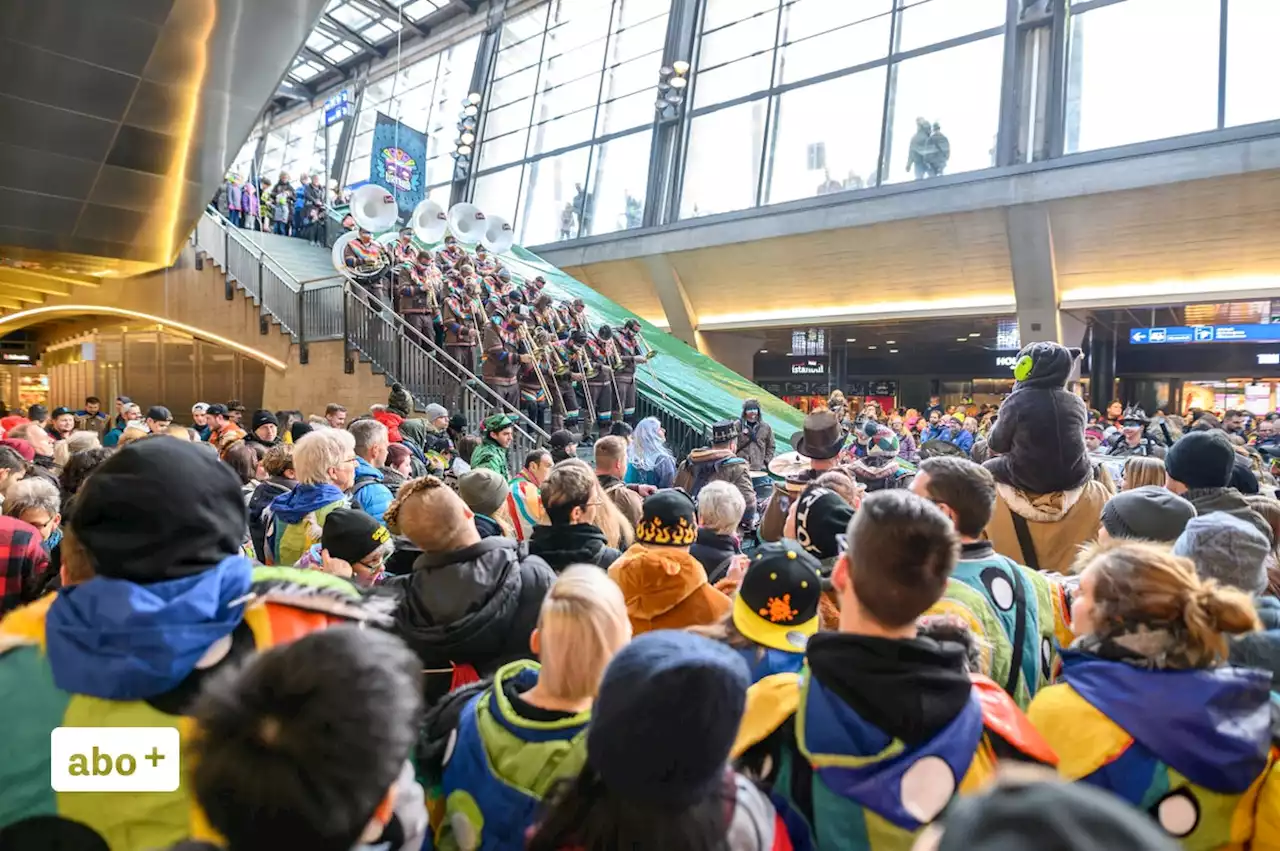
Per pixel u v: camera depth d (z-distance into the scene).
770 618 1.49
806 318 16.58
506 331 9.15
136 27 6.05
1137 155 11.30
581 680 1.18
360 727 0.68
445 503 1.77
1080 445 2.53
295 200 13.23
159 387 13.98
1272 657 1.45
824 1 15.84
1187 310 12.73
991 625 1.55
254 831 0.65
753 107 16.53
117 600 0.91
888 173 14.41
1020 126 12.91
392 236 12.42
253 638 0.98
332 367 9.08
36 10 5.70
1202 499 2.48
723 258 16.61
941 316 14.72
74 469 3.15
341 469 2.83
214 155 8.11
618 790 0.84
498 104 21.59
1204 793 1.06
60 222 8.55
